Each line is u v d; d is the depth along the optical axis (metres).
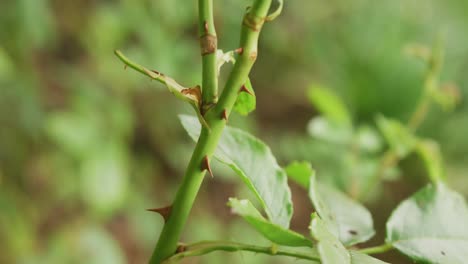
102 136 0.88
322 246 0.29
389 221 0.36
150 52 0.86
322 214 0.35
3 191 0.85
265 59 1.40
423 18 1.44
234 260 0.85
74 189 0.89
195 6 0.91
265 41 1.37
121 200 0.87
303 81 1.43
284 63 1.42
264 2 0.31
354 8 1.47
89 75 0.96
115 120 0.90
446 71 1.35
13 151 0.87
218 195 1.11
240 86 0.32
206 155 0.32
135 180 1.01
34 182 0.91
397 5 1.45
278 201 0.35
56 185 0.90
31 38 0.82
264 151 0.35
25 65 0.83
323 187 0.40
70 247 0.79
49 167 0.90
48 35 0.95
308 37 1.43
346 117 0.65
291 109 1.40
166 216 0.33
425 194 0.37
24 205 0.88
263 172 0.35
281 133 1.32
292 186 1.18
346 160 0.67
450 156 1.29
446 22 1.44
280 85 1.42
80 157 0.85
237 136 0.36
